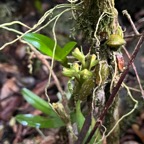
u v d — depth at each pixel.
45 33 0.61
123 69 0.23
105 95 0.25
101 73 0.22
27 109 0.51
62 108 0.25
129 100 0.45
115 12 0.23
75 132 0.27
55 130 0.47
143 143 0.45
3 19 0.66
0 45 0.63
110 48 0.23
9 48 0.64
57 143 0.35
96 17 0.23
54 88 0.54
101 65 0.22
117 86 0.22
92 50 0.24
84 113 0.30
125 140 0.45
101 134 0.27
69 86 0.25
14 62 0.62
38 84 0.55
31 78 0.58
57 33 0.60
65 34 0.60
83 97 0.23
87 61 0.23
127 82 0.46
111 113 0.26
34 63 0.59
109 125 0.26
